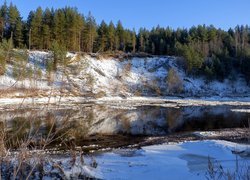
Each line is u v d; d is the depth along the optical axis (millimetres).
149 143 17969
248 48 78062
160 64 73938
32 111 3025
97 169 10805
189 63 71438
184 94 65438
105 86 58625
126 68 67562
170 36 88375
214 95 66938
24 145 2955
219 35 88500
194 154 13414
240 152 12953
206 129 24156
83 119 26828
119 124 26062
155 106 44719
